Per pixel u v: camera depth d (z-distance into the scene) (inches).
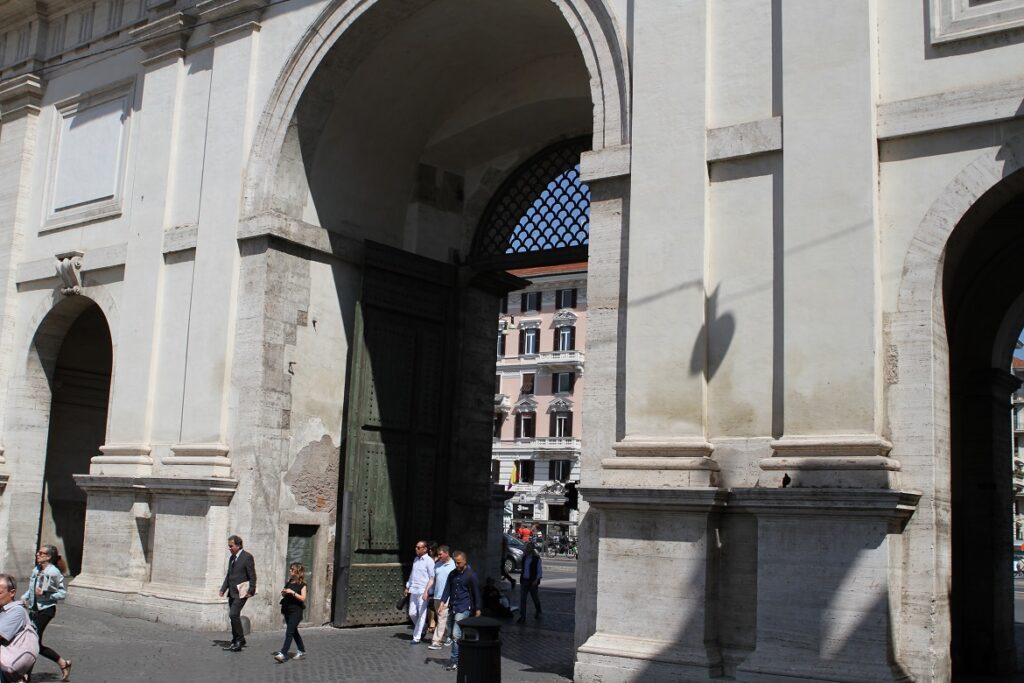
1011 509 595.8
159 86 732.7
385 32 650.2
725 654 445.1
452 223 770.2
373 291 690.2
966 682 530.0
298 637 536.7
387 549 685.9
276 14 678.5
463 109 739.4
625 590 462.9
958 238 442.6
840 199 446.6
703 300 474.6
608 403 498.6
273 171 661.3
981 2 436.8
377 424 682.8
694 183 485.1
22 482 788.6
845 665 407.5
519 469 2404.0
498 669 397.4
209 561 625.0
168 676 475.8
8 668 370.6
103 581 681.6
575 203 730.2
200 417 657.0
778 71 477.4
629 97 516.4
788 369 447.8
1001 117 422.0
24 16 847.7
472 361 761.0
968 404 579.5
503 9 637.9
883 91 452.4
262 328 644.1
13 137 837.8
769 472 440.1
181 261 696.4
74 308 794.8
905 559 418.9
